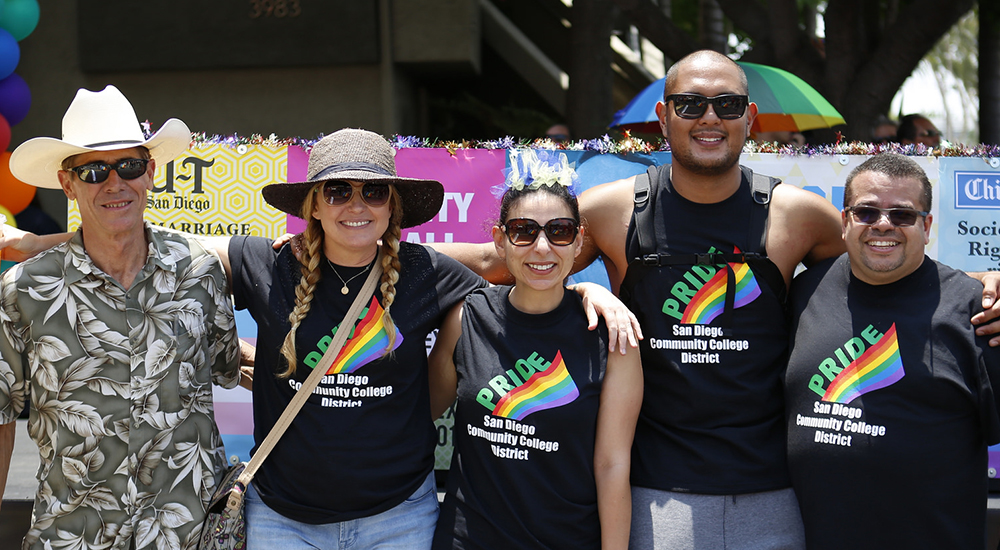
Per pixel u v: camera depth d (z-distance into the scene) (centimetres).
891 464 213
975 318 216
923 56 532
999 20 619
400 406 229
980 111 636
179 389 226
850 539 217
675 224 244
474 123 977
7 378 221
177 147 247
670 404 238
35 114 788
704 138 235
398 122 821
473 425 224
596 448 223
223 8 773
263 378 234
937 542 213
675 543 229
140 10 773
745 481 230
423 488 236
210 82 799
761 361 237
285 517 225
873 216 219
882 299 225
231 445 305
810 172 297
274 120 802
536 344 223
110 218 216
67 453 218
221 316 238
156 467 223
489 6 964
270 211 300
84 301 220
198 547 229
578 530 219
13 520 297
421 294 235
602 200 258
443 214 301
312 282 228
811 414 225
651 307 241
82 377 218
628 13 581
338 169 220
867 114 531
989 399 212
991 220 297
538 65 941
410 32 794
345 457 221
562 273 221
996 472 297
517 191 223
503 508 219
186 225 300
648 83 934
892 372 218
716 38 703
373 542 225
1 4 507
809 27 842
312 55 777
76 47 784
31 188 506
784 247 245
